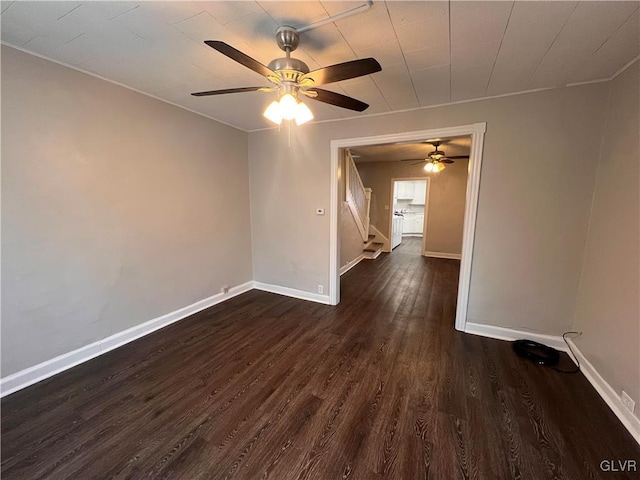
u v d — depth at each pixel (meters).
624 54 1.76
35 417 1.75
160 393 1.98
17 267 1.94
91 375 2.16
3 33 1.66
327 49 1.77
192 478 1.38
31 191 1.97
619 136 1.96
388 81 2.22
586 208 2.31
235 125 3.61
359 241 6.25
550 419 1.74
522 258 2.58
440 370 2.24
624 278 1.78
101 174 2.35
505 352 2.50
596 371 2.04
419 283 4.60
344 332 2.89
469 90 2.39
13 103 1.85
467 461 1.47
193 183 3.18
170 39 1.71
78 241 2.25
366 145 3.18
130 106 2.51
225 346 2.61
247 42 1.73
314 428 1.68
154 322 2.90
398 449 1.54
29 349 2.04
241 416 1.77
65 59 1.98
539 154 2.41
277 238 3.95
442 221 6.66
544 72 2.05
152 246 2.82
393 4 1.35
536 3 1.33
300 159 3.58
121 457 1.49
